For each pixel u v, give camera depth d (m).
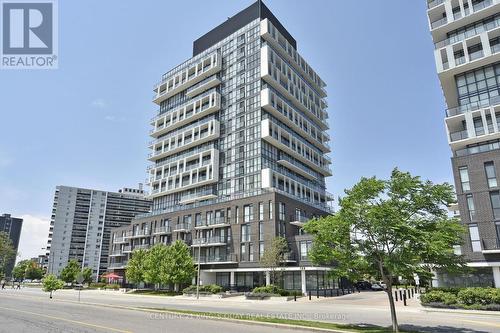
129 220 150.62
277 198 51.78
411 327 15.22
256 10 70.75
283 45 73.44
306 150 73.25
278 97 65.31
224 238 54.50
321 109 83.19
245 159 61.41
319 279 45.66
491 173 32.12
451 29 42.12
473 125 36.50
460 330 14.52
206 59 73.81
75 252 138.25
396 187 13.69
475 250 31.02
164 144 77.25
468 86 39.28
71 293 53.41
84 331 13.07
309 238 47.38
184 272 46.16
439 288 26.83
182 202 67.88
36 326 14.55
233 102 67.62
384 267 13.63
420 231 12.52
